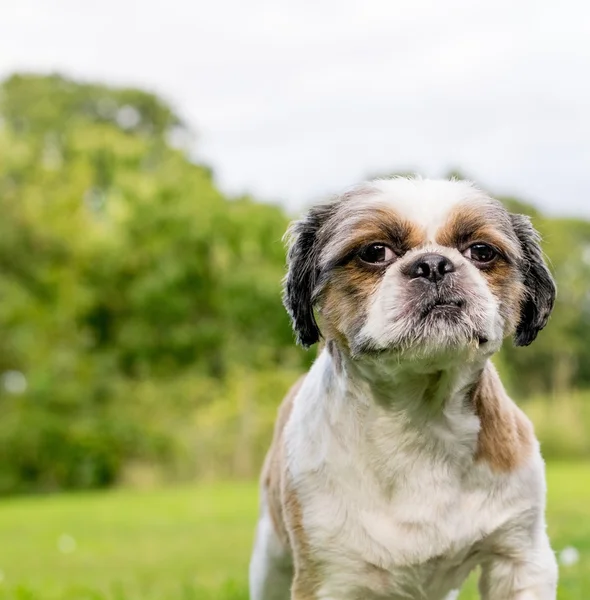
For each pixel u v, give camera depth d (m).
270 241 24.44
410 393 3.50
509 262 3.62
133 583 7.07
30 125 35.31
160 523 12.02
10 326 22.86
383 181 3.82
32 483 22.11
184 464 22.11
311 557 3.66
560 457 23.16
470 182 3.93
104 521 12.66
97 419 22.56
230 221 24.45
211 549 9.20
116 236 24.61
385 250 3.56
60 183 25.69
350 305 3.56
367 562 3.58
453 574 3.69
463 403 3.53
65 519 13.29
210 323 24.20
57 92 36.78
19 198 24.25
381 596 3.65
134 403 23.17
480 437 3.55
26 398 22.39
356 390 3.60
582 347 31.02
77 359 23.36
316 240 3.90
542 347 30.50
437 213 3.55
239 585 6.20
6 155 25.47
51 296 23.80
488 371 3.63
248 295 23.67
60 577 7.69
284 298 4.08
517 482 3.57
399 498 3.56
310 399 3.79
